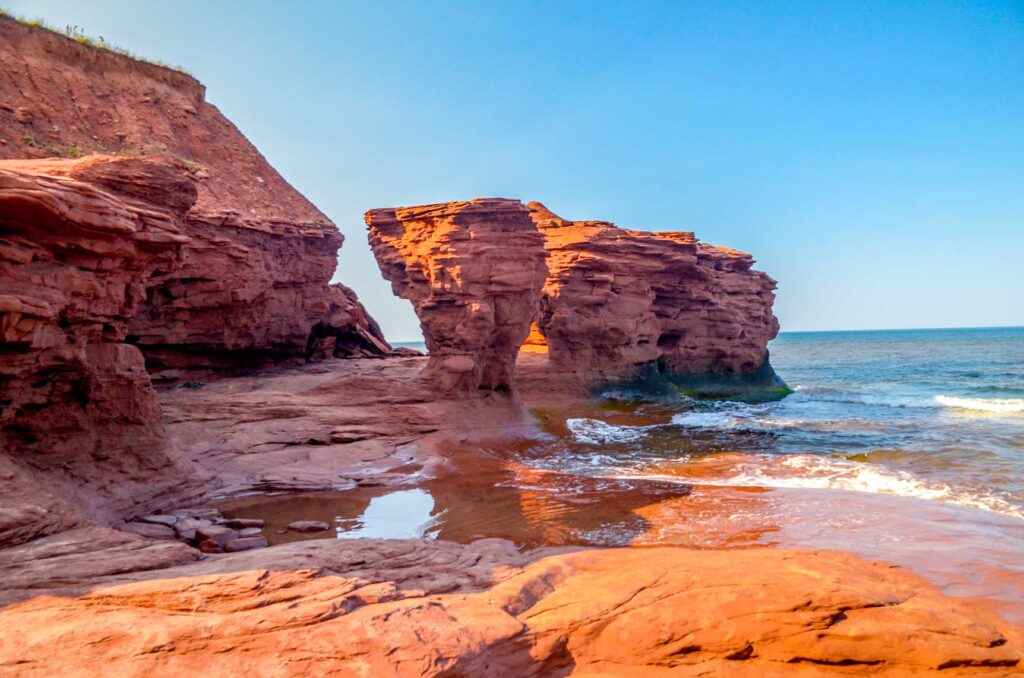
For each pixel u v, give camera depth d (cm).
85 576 827
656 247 4294
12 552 873
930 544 1195
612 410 3612
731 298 4950
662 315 4538
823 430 2778
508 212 2803
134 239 1327
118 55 3175
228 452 1847
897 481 1752
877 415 3431
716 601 862
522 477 1923
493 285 2770
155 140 3023
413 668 674
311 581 841
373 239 3325
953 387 5484
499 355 2911
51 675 609
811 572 961
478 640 739
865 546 1191
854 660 763
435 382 2725
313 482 1736
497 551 1164
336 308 3856
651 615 841
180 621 704
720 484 1805
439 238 2778
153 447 1466
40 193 1088
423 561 1043
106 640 662
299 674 650
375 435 2241
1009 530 1288
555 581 994
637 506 1555
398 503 1595
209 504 1524
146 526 1258
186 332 2661
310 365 3362
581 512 1507
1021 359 9544
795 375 7838
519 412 2914
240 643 681
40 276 1145
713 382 4834
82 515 1055
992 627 807
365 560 1002
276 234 3005
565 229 4566
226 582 809
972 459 2003
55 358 1194
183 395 2312
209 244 2608
